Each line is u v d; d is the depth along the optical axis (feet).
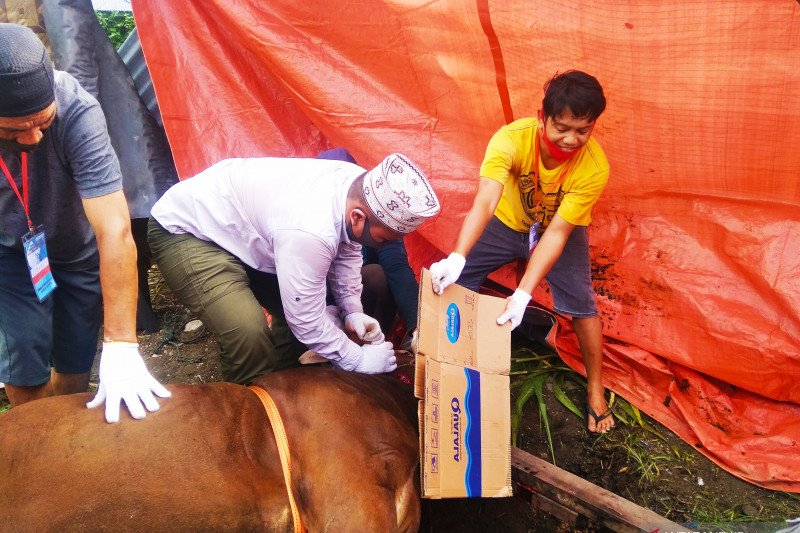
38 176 6.95
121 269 6.54
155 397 5.85
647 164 9.50
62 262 8.09
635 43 8.40
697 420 9.67
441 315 6.97
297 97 11.18
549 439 9.43
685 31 8.05
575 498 8.03
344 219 6.99
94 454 5.13
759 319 9.34
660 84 8.61
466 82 9.93
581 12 8.48
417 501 7.01
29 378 7.98
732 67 8.06
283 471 6.13
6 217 7.14
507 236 9.37
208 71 11.60
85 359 9.03
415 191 6.60
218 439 5.70
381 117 10.83
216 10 11.14
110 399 5.57
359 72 10.76
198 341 12.40
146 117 12.14
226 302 7.84
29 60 5.56
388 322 10.45
